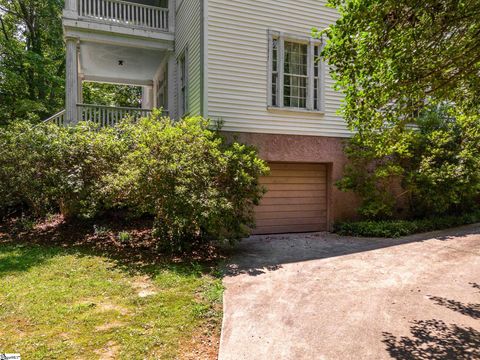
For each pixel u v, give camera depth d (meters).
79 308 3.72
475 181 8.90
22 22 19.06
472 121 6.54
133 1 12.78
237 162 6.36
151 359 2.80
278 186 8.91
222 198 5.89
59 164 7.23
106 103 24.00
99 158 7.13
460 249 6.53
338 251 6.62
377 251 6.53
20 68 16.80
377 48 3.35
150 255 6.03
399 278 4.92
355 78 3.71
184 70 9.92
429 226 8.72
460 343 3.12
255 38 8.30
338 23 3.30
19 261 5.46
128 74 14.60
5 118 15.72
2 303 3.81
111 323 3.41
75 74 9.80
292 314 3.71
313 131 8.89
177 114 10.62
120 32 10.20
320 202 9.33
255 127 8.31
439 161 9.12
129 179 5.82
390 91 3.81
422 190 8.99
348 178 8.79
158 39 10.80
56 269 5.09
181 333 3.26
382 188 9.17
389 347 3.04
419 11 3.01
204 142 6.22
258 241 7.74
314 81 9.00
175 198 5.65
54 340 3.05
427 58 3.44
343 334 3.28
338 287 4.55
